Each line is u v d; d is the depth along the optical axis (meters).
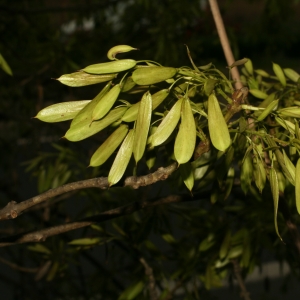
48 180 1.04
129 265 1.21
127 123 0.60
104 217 0.74
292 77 0.80
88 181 0.62
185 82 0.61
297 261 0.97
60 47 1.41
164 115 0.62
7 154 1.71
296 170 0.59
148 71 0.57
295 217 0.89
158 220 0.96
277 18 1.69
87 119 0.58
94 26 1.75
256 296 2.01
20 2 1.74
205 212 0.93
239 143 0.64
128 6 1.75
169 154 0.67
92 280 1.20
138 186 0.62
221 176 0.70
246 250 0.89
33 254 1.47
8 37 1.67
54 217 1.30
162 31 1.45
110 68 0.57
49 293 1.56
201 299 1.23
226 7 1.57
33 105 1.60
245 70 0.83
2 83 1.62
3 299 2.12
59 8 1.58
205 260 0.98
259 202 0.89
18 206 0.63
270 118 0.68
